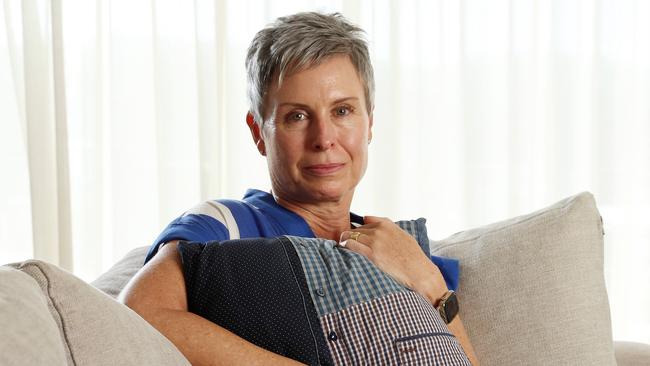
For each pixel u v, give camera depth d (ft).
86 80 9.66
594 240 5.31
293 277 3.89
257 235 4.72
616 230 9.88
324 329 3.83
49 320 2.59
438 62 9.76
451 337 4.06
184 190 9.71
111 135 9.75
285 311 3.80
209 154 9.48
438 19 9.71
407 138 9.84
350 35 4.91
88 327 2.79
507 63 9.70
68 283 2.83
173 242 4.17
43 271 2.80
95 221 9.75
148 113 9.82
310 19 4.88
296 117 4.88
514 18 9.65
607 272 9.87
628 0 9.71
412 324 3.92
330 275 3.97
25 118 9.78
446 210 9.88
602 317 5.16
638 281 9.93
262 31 4.96
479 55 9.71
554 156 9.76
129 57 9.75
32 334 2.43
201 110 9.45
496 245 5.32
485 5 9.70
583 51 9.77
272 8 9.56
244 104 9.62
